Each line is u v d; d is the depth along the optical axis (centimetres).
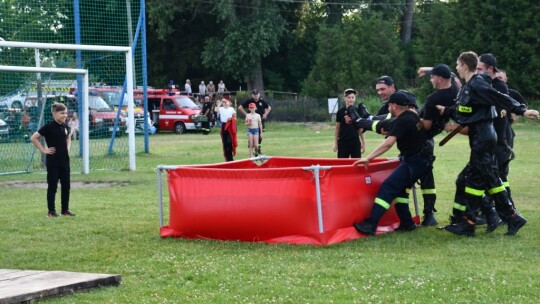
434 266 786
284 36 6222
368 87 5075
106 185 1645
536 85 4475
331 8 6288
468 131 954
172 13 5538
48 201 1188
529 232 976
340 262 812
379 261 813
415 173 970
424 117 973
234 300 676
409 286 705
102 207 1275
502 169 998
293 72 6338
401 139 970
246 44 5584
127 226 1073
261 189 925
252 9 5631
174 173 976
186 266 811
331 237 914
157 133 4169
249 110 2227
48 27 2814
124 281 755
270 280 741
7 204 1360
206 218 952
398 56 5300
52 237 1002
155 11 5528
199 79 6244
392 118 993
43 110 2075
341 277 746
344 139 1356
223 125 2039
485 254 845
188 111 4119
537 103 4366
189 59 6072
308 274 759
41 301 674
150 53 6131
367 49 5259
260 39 5584
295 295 685
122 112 2505
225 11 5428
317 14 6347
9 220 1148
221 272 779
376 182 978
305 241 912
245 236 938
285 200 914
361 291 694
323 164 1094
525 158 2089
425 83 4719
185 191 964
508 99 917
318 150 2639
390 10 6347
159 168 988
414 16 6825
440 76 973
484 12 4603
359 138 1360
